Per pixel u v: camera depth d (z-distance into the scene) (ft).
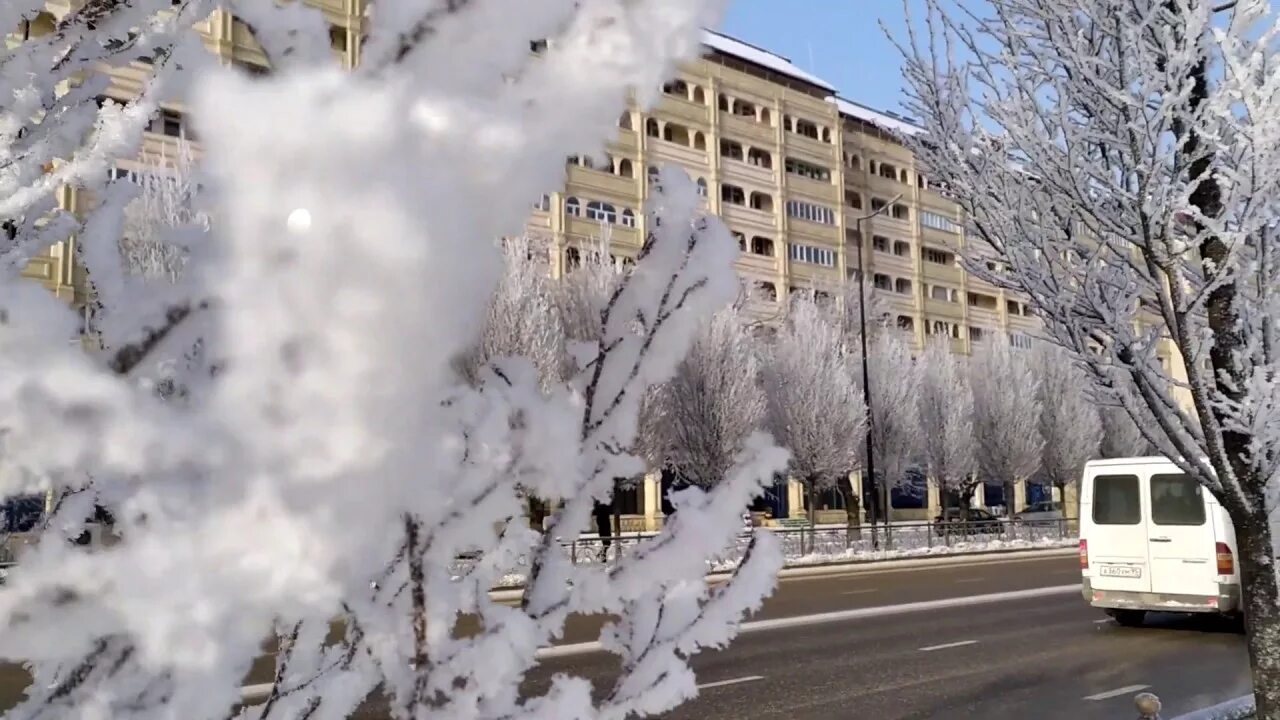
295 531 2.47
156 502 2.51
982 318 155.33
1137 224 12.42
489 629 3.60
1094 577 37.04
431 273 2.39
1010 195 13.26
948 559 80.23
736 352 72.13
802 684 26.09
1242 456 12.28
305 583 2.51
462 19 2.97
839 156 138.10
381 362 2.36
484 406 3.43
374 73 2.91
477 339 2.86
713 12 3.16
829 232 134.82
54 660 2.97
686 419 70.33
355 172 2.28
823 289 115.55
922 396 103.30
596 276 66.33
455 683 3.46
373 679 3.46
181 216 3.12
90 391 2.43
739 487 4.25
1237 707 15.71
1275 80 11.32
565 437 3.65
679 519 4.17
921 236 149.18
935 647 32.35
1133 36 11.84
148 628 2.51
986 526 96.37
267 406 2.40
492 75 3.00
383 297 2.32
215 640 2.54
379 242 2.27
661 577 4.09
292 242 2.27
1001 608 43.21
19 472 2.45
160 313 2.97
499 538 3.82
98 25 3.36
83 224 3.38
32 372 2.38
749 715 22.59
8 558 2.78
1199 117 11.83
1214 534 34.42
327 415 2.37
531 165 2.78
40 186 3.30
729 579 4.25
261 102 2.23
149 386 2.93
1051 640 33.96
